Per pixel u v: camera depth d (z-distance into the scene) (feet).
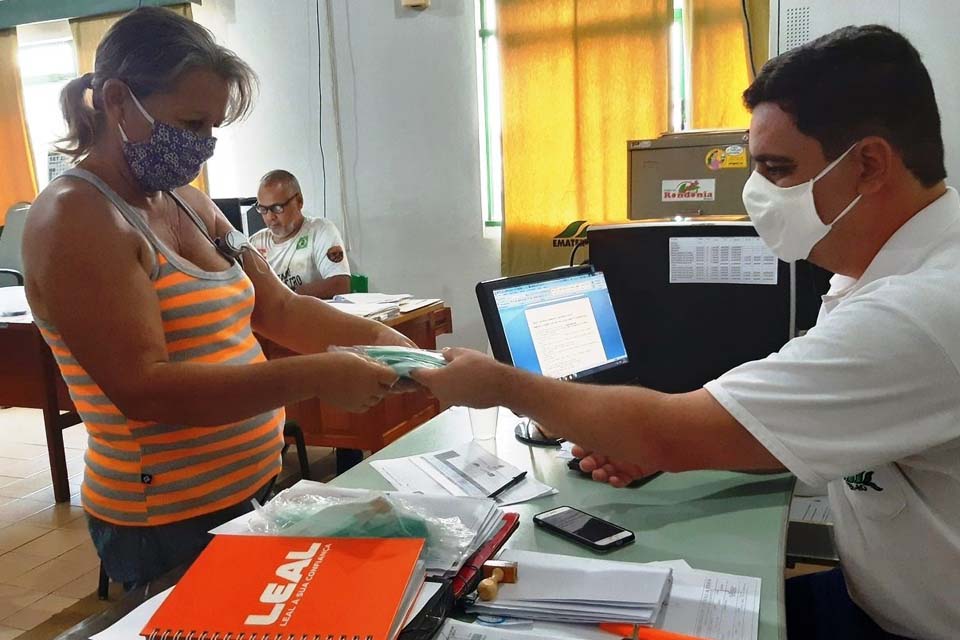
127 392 3.41
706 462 2.93
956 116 6.79
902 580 3.17
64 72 16.83
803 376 2.75
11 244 14.65
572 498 4.02
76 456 11.96
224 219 4.79
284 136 15.06
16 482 10.96
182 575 3.11
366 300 9.50
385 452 4.75
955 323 2.61
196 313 3.85
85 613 7.41
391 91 14.11
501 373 3.27
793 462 2.74
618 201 12.73
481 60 13.48
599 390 3.15
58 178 3.63
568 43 12.53
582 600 2.82
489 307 4.63
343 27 14.23
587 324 5.22
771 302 5.18
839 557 3.66
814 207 3.12
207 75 3.73
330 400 3.48
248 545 2.97
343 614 2.53
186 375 3.43
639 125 12.38
